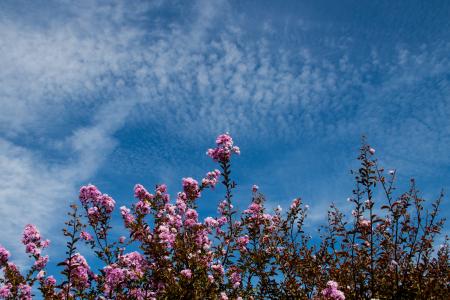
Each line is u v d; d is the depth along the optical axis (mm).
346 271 11516
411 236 11219
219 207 12898
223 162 11781
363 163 10875
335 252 11992
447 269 11664
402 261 11211
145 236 10625
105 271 10656
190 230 11500
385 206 10938
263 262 11820
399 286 10641
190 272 10250
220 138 11820
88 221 12008
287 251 12867
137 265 10695
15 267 11875
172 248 10789
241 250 12062
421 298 10344
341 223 11602
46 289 10531
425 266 10781
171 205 12086
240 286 11508
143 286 10648
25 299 11297
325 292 9617
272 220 13648
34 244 11938
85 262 10602
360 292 10781
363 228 10938
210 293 10203
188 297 9945
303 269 12406
